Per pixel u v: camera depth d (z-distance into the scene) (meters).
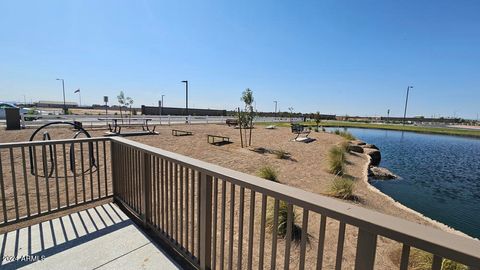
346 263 2.68
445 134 30.31
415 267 2.50
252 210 1.56
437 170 10.75
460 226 5.20
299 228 3.30
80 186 4.46
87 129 13.10
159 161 2.47
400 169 10.70
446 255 0.82
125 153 3.04
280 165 7.51
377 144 19.45
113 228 2.69
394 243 3.12
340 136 17.39
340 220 1.09
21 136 9.79
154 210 2.58
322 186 5.72
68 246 2.34
